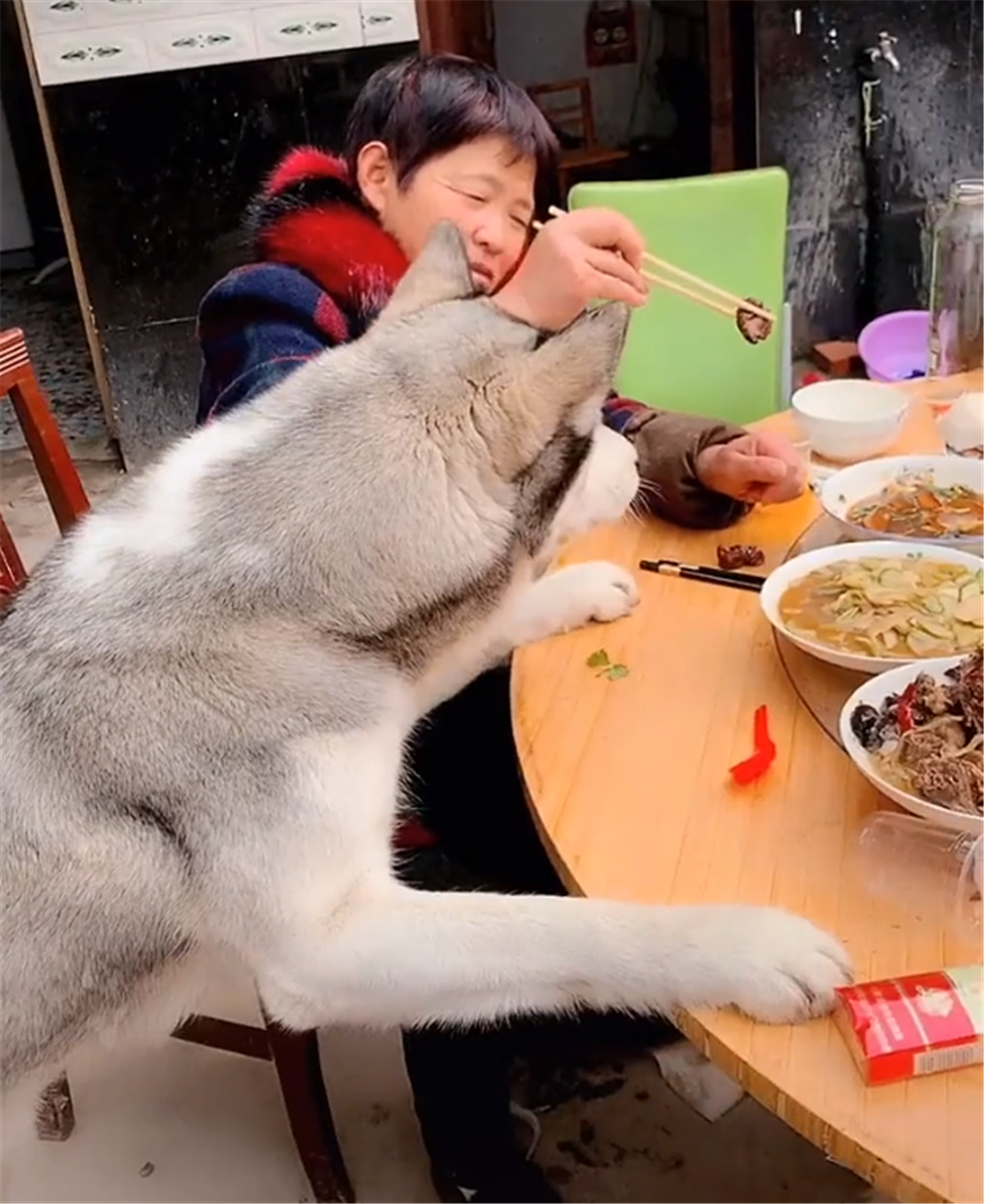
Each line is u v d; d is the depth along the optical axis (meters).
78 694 1.21
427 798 1.72
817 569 1.43
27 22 3.49
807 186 4.13
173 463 1.32
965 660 1.17
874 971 0.96
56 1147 1.92
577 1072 1.94
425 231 1.72
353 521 1.21
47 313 5.82
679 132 4.49
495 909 1.15
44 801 1.21
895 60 3.98
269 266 1.63
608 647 1.40
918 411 1.92
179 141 3.71
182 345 3.96
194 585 1.22
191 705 1.19
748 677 1.32
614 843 1.12
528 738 1.25
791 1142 1.82
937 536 1.47
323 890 1.18
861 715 1.16
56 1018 1.27
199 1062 2.03
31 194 6.15
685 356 2.41
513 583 1.33
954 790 1.04
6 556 1.67
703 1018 0.96
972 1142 0.83
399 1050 2.02
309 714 1.20
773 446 1.63
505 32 4.51
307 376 1.33
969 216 1.93
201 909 1.20
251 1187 1.84
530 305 1.41
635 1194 1.77
